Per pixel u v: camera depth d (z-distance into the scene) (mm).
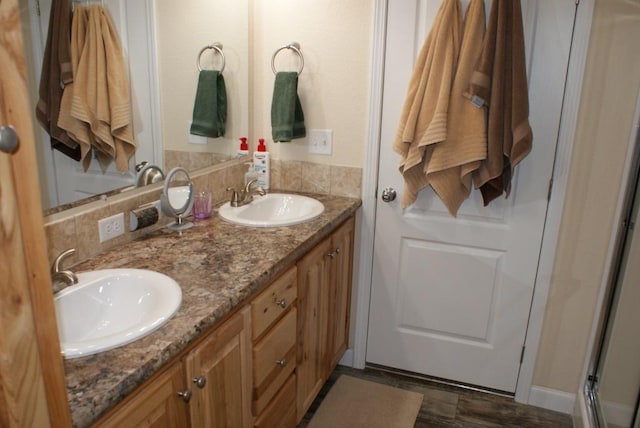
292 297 1667
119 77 1530
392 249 2320
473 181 1981
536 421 2154
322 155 2312
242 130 2295
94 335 1208
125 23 1536
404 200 2082
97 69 1440
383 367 2492
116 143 1540
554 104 1921
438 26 1855
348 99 2201
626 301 1792
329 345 2184
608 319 1984
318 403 2229
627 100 1831
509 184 1929
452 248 2223
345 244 2219
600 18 1800
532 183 2027
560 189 1993
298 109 2232
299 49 2217
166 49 1733
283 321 1622
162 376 1039
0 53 555
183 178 1888
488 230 2141
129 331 1005
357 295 2439
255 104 2357
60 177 1338
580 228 2014
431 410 2205
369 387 2355
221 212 1918
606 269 2002
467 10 1869
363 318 2461
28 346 623
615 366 1827
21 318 609
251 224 1783
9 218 581
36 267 625
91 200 1452
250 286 1287
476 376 2348
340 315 2293
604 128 1885
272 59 2266
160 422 1041
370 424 2096
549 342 2184
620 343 1803
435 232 2225
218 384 1254
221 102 2098
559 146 1955
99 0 1428
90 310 1228
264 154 2340
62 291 1166
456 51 1868
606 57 1823
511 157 1846
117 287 1286
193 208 1862
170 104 1783
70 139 1360
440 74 1875
